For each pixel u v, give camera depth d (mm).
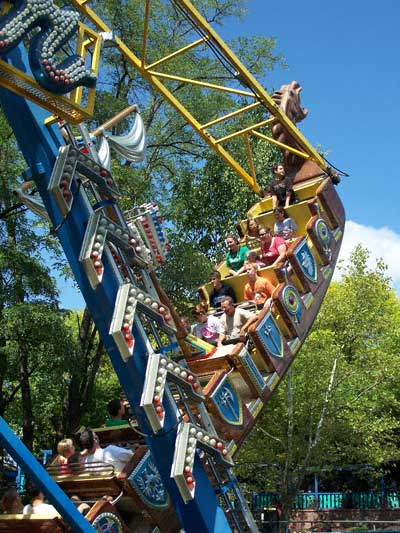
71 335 15438
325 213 11906
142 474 7789
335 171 12352
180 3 9750
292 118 13375
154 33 20797
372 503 29547
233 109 21875
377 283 22047
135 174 17953
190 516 7594
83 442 8320
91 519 7238
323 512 27219
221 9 22016
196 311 10492
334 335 21188
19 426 22891
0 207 16641
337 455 20719
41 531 6910
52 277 15773
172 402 7434
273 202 12664
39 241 15844
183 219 22125
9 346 14758
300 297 10516
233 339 9688
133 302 7191
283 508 19047
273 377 9547
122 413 9672
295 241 10922
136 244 7703
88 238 7184
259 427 19719
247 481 22109
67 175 7242
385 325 21922
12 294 14758
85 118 7188
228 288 11508
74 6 8828
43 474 5820
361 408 20859
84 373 17969
